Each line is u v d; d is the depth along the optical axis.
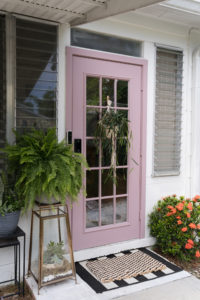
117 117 2.75
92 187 2.87
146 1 1.84
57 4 2.13
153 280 2.51
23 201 2.29
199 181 3.44
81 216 2.82
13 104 2.37
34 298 2.20
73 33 2.69
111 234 3.00
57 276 2.31
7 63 2.33
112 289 2.35
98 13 2.21
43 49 2.46
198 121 3.41
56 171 2.15
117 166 2.96
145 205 3.17
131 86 3.01
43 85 2.48
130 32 2.94
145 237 3.19
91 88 2.80
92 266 2.68
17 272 2.48
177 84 3.31
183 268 2.76
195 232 3.17
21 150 2.12
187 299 2.25
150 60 3.09
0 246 2.10
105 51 2.86
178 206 2.84
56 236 2.68
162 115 3.23
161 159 3.27
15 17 2.33
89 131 2.82
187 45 3.34
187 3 2.80
